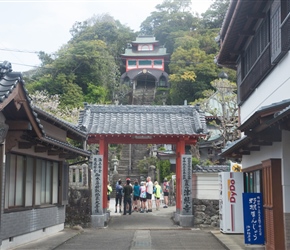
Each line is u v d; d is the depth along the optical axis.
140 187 23.48
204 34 66.06
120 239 13.59
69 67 53.44
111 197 34.69
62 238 13.14
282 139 8.62
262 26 11.09
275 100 10.02
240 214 14.02
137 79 69.56
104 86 56.62
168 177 34.88
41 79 50.72
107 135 17.84
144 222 18.78
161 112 19.44
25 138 9.98
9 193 10.52
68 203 17.16
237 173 14.09
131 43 70.56
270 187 9.12
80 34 74.31
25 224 11.45
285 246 8.61
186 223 17.33
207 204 17.33
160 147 42.34
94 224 17.25
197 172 17.56
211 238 13.85
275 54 9.52
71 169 20.20
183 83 55.78
